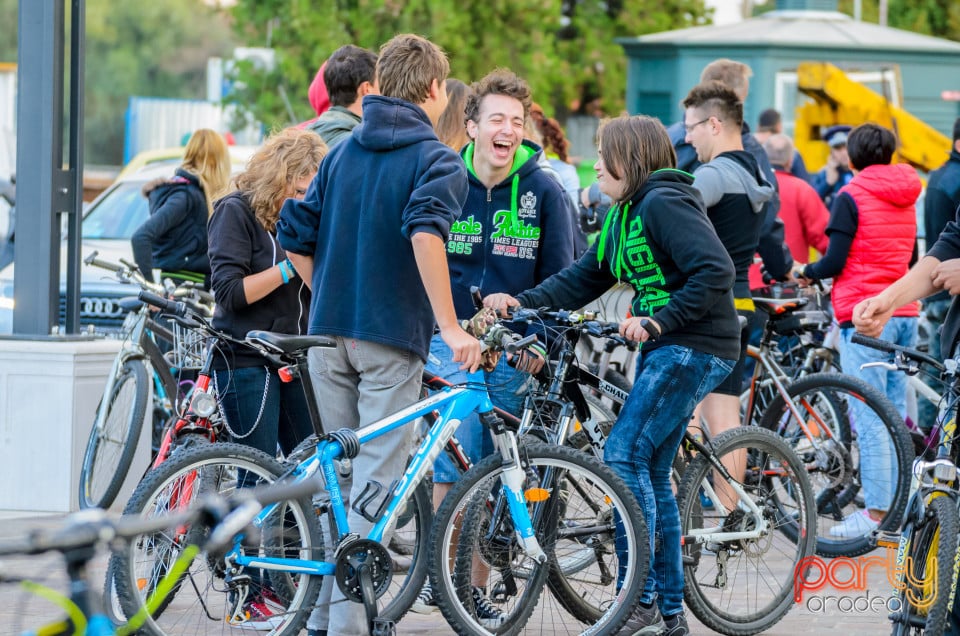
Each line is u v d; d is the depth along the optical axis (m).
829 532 13.28
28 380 14.52
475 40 48.31
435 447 9.63
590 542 10.15
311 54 45.84
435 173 9.34
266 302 10.66
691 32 31.73
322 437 9.38
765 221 14.30
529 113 12.26
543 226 11.64
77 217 15.16
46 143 14.68
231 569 9.14
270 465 9.30
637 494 9.97
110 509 13.65
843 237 14.34
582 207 16.53
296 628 9.38
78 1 15.01
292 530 9.34
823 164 30.23
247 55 46.28
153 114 47.06
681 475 11.62
